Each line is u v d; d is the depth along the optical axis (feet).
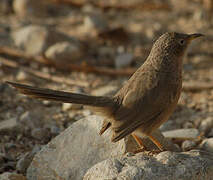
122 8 70.54
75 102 28.43
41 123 39.70
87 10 68.74
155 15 67.97
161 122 29.73
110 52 55.52
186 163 25.89
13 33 58.23
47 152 30.91
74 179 28.99
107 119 29.45
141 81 29.45
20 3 66.74
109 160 26.37
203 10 65.51
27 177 30.53
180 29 61.41
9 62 51.11
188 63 53.98
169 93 29.53
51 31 55.42
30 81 48.44
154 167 25.58
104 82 49.21
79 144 30.66
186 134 36.01
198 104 44.37
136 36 60.23
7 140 36.37
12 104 43.47
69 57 52.95
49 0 70.13
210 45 57.88
